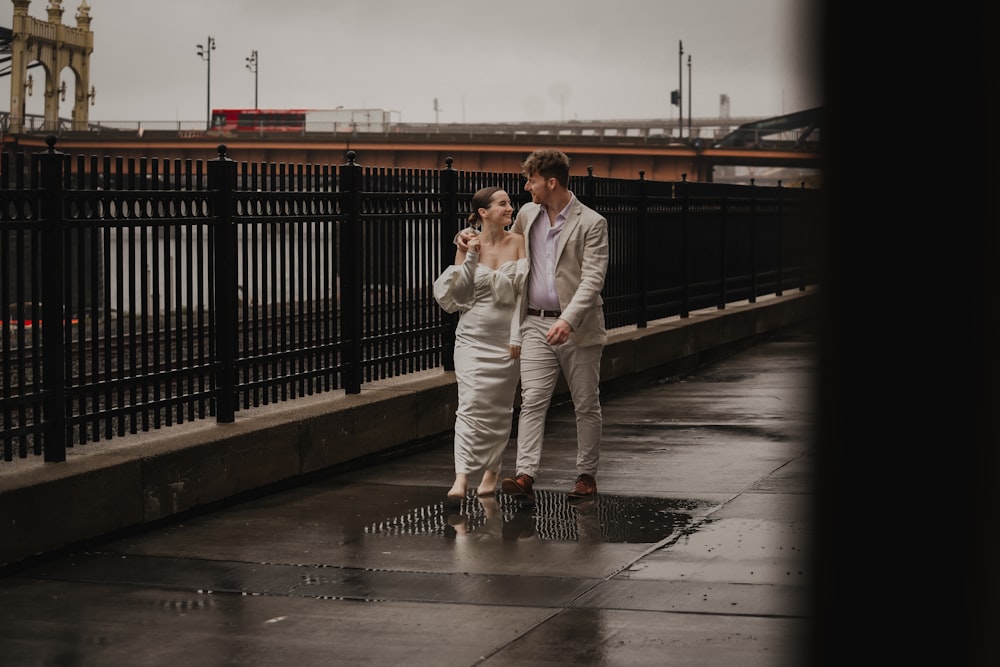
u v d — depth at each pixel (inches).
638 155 3474.4
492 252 312.5
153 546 262.1
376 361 394.3
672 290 655.1
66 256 271.7
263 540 268.1
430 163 3508.9
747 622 201.5
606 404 499.8
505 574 238.1
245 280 331.3
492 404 311.1
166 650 190.7
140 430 310.5
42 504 246.1
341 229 375.9
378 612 211.8
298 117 4195.4
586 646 190.4
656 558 249.8
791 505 302.4
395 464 367.9
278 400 366.0
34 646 193.2
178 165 306.5
